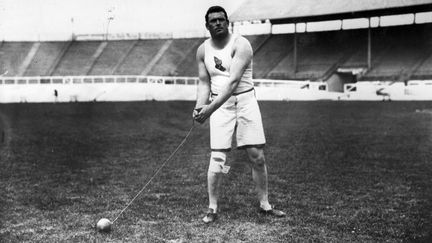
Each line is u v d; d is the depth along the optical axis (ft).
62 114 68.59
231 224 14.57
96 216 15.47
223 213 15.84
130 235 13.46
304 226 14.26
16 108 82.84
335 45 147.64
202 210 16.26
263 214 15.66
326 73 134.72
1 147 33.55
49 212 15.96
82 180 21.56
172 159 27.91
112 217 15.37
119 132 44.57
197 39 170.50
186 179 21.71
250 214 15.67
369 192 18.69
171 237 13.26
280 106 83.56
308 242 12.75
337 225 14.29
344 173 22.63
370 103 90.27
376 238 13.05
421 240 12.87
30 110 77.25
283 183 20.39
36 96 117.60
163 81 122.11
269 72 145.07
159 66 160.15
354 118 57.52
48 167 25.21
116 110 76.33
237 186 20.04
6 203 17.13
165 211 16.10
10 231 13.78
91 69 161.89
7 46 164.35
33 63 161.17
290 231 13.78
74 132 44.45
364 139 36.37
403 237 13.11
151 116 64.03
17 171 23.93
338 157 27.58
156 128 48.60
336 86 132.57
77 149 32.48
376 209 16.12
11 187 19.95
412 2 126.31
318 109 74.59
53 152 31.09
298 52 150.30
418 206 16.46
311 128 45.65
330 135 39.37
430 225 14.21
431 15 142.20
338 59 140.15
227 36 15.43
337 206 16.57
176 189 19.57
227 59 15.24
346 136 38.55
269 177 21.72
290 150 30.66
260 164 15.56
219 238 13.17
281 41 160.45
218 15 15.11
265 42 163.12
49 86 117.50
